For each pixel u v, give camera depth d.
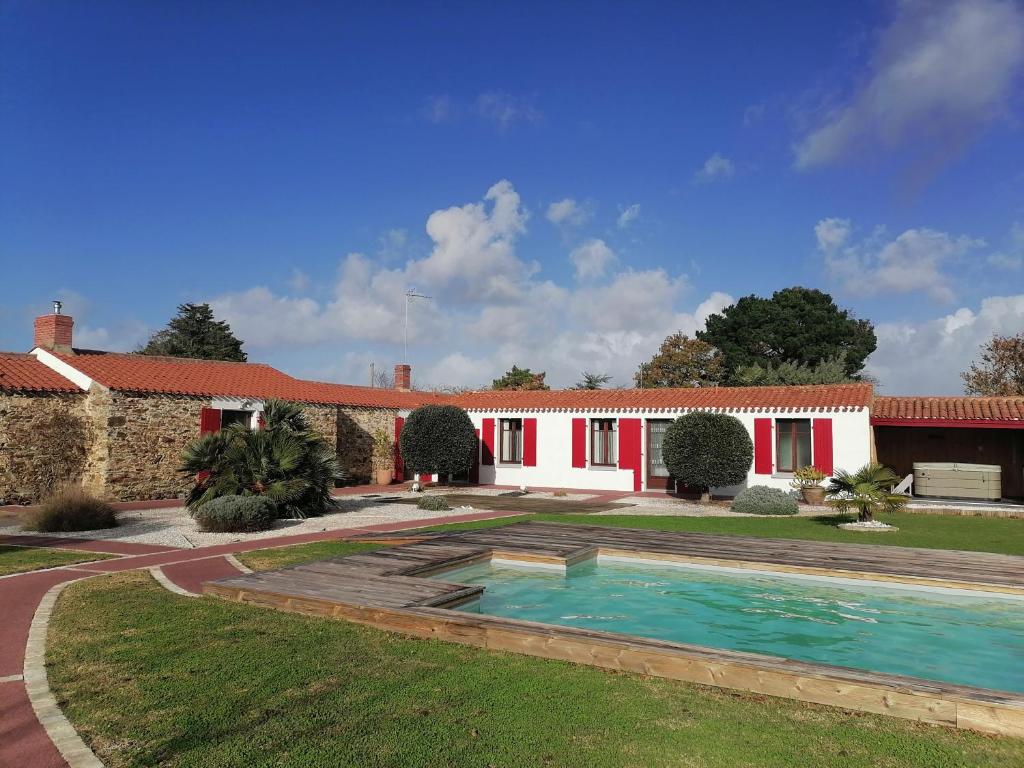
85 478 19.14
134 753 4.08
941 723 4.62
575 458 25.55
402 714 4.65
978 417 20.48
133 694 4.97
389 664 5.69
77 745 4.17
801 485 20.53
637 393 26.12
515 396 28.30
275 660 5.74
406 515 16.80
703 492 20.95
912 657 6.82
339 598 7.32
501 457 27.53
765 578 9.93
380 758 4.02
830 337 41.47
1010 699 4.59
